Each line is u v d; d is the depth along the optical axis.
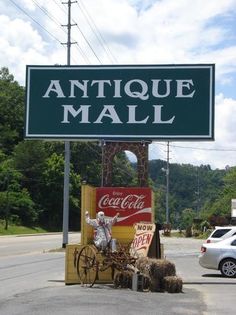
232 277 19.27
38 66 17.91
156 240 15.48
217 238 21.89
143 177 17.22
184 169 172.50
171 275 14.45
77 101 17.67
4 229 80.12
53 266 22.81
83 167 107.88
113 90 17.53
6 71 119.56
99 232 15.06
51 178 101.25
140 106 17.36
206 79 17.17
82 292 13.27
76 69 17.75
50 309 10.70
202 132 17.06
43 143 105.25
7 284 15.94
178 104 17.20
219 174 171.75
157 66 17.39
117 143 17.47
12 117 111.88
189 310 11.44
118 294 13.10
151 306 11.66
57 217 101.12
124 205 16.64
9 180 92.25
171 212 152.50
